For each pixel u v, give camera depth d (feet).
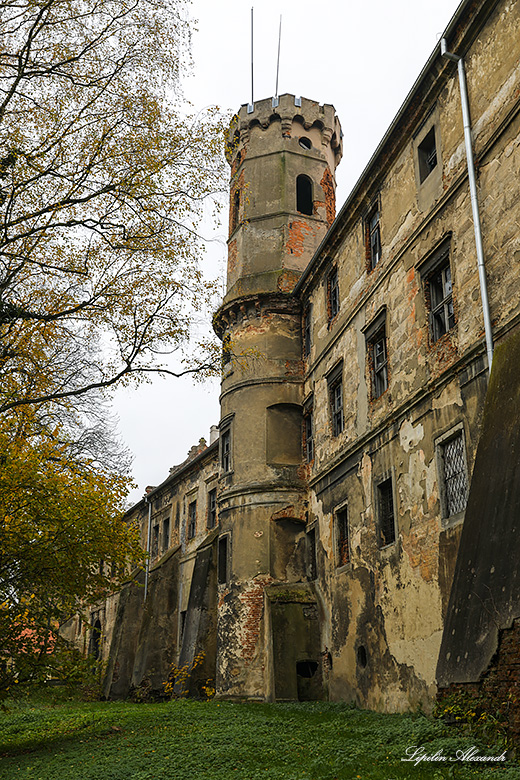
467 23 46.57
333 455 65.67
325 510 66.74
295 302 80.18
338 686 59.00
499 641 31.68
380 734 38.04
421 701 44.68
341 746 36.83
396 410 52.16
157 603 104.17
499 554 33.19
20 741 55.31
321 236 85.51
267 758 36.63
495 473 35.55
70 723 62.69
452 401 44.73
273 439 75.72
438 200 49.08
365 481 57.26
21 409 47.09
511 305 39.29
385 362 57.21
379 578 52.75
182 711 58.34
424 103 52.21
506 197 41.01
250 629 69.10
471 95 46.14
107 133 46.62
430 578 45.11
